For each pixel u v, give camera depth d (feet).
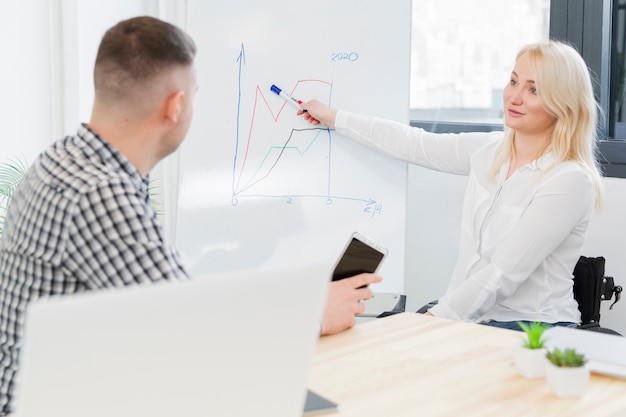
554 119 7.13
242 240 8.11
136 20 4.55
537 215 6.88
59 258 4.05
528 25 9.19
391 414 3.54
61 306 2.20
